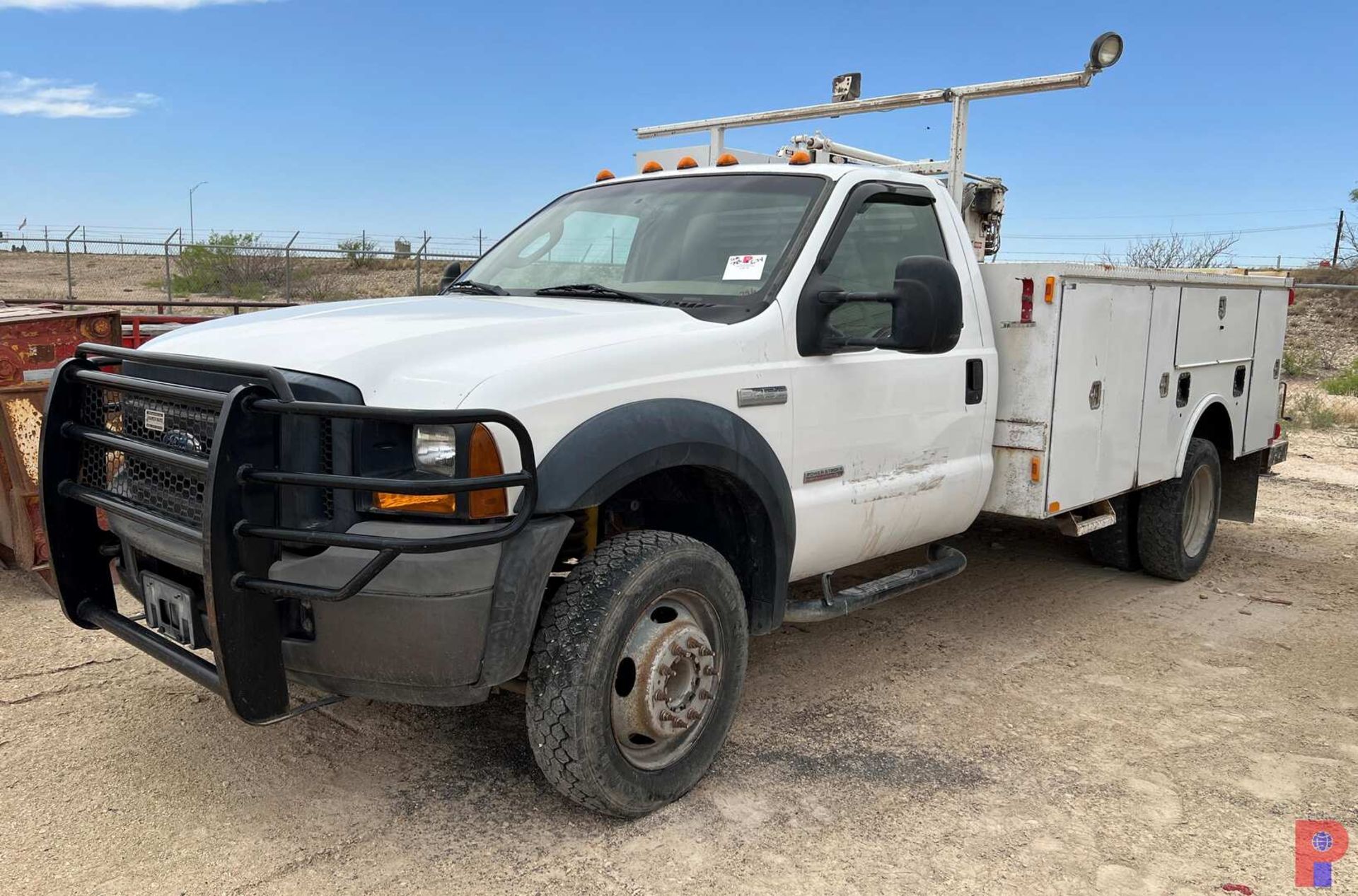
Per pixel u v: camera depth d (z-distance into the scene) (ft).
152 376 10.78
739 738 13.06
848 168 14.14
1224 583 21.12
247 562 9.26
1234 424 22.00
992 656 16.33
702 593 11.27
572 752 10.09
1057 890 9.82
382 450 9.41
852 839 10.64
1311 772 12.41
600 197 15.55
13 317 17.44
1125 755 12.77
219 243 98.12
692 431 10.88
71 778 11.42
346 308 12.51
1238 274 21.61
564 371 10.08
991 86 19.16
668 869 10.01
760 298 12.38
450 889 9.59
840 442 13.11
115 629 11.02
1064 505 16.29
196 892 9.41
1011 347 15.78
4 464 17.61
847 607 13.65
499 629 9.45
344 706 13.51
